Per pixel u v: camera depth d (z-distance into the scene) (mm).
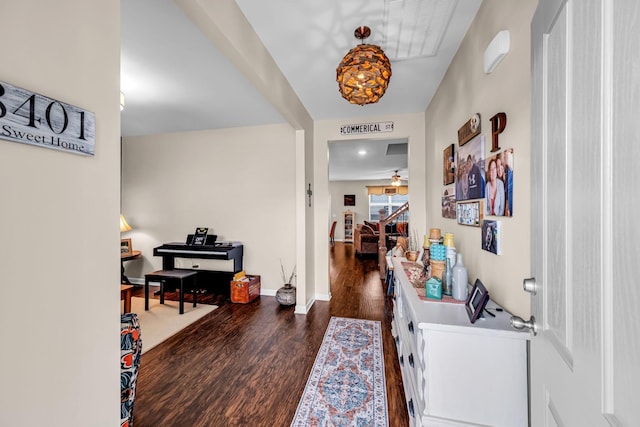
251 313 3271
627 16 431
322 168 3748
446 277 1540
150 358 2258
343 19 1722
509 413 1098
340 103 3141
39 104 615
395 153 5477
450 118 2252
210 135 4227
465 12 1649
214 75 2434
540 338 804
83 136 713
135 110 3369
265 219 4074
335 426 1553
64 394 683
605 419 483
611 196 474
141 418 1605
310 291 3545
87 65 731
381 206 10719
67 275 688
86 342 734
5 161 568
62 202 675
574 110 605
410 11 1644
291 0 1561
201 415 1633
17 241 589
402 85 2648
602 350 497
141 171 4461
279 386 1898
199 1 1237
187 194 4320
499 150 1361
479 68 1617
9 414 582
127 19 1686
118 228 818
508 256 1283
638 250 413
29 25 605
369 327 2861
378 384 1920
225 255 3773
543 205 779
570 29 620
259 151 4070
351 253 7930
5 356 574
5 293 572
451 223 2234
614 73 464
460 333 1125
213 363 2184
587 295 551
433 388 1151
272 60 2170
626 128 437
